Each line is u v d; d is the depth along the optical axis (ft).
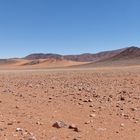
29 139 22.48
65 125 26.73
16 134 24.02
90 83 64.28
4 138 22.89
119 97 43.01
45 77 86.43
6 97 41.96
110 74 94.12
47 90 50.80
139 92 48.55
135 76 82.48
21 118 29.40
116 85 59.57
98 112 32.86
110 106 36.40
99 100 40.45
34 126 26.61
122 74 92.32
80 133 24.90
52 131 25.21
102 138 23.81
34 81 71.26
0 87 56.39
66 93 46.98
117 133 25.29
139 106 36.63
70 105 36.47
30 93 46.75
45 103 37.63
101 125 27.63
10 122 27.50
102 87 55.67
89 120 29.25
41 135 24.03
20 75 98.02
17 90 50.75
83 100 40.06
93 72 110.22
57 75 95.20
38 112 32.22
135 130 26.27
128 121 29.32
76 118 29.96
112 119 29.96
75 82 67.21
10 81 72.13
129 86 57.47
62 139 23.22
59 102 38.42
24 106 35.37
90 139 23.44
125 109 34.78
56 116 30.55
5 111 32.37
